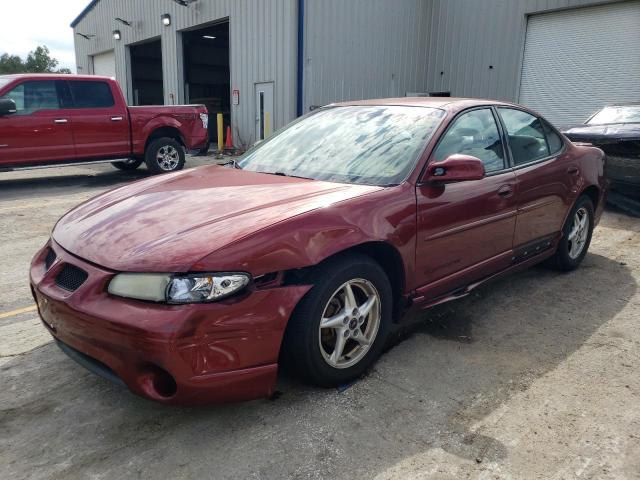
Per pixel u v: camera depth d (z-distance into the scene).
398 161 3.07
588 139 7.13
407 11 15.34
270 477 2.14
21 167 8.70
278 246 2.33
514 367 3.03
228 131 14.92
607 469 2.19
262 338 2.30
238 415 2.55
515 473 2.16
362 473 2.16
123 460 2.24
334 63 13.96
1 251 5.38
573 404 2.65
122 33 20.92
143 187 3.20
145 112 9.99
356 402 2.66
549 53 13.62
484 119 3.62
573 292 4.20
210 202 2.73
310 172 3.23
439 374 2.94
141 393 2.20
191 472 2.17
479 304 3.96
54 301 2.36
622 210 7.25
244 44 14.71
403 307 3.03
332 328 2.67
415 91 16.17
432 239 3.03
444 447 2.32
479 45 14.91
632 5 12.02
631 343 3.33
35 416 2.55
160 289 2.13
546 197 3.99
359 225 2.63
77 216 2.91
